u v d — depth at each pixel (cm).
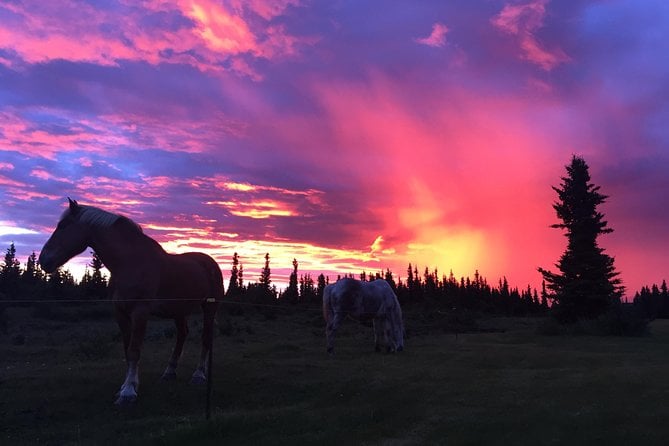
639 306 3075
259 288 7162
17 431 667
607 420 659
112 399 821
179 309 934
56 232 845
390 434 621
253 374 1057
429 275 10756
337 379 1018
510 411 721
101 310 4228
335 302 1599
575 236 3697
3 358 1462
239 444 588
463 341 2305
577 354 1514
